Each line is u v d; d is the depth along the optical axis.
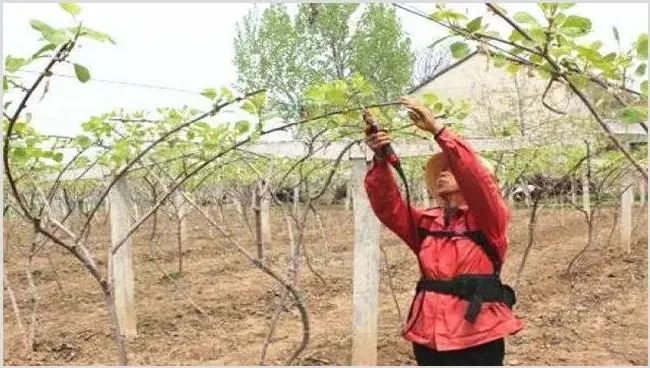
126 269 7.28
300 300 4.21
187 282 10.20
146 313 8.27
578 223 18.09
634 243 13.48
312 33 26.00
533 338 6.94
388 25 26.00
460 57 2.55
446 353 3.35
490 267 3.31
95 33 2.23
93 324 7.70
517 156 9.12
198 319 7.96
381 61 26.33
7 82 2.49
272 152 6.21
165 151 5.39
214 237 15.45
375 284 5.86
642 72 2.42
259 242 4.41
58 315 8.24
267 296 9.03
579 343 6.80
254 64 27.20
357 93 3.45
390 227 3.52
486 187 3.10
